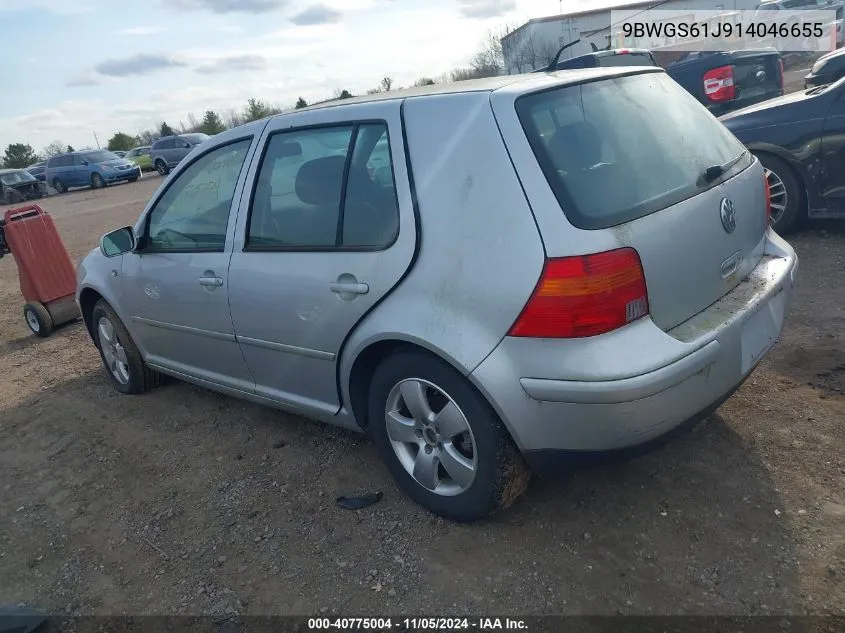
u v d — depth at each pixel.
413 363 2.81
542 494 3.11
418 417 2.91
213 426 4.27
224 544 3.11
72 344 6.52
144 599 2.85
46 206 23.16
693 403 2.54
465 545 2.87
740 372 2.73
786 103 6.06
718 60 9.82
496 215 2.53
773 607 2.39
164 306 4.07
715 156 3.04
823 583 2.46
